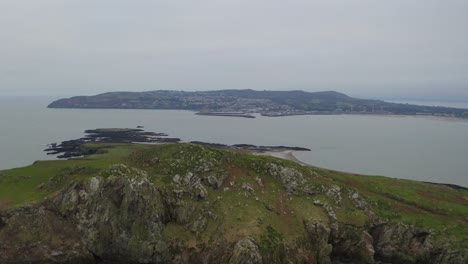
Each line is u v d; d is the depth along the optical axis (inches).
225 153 3314.5
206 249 2539.4
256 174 3213.6
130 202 2625.5
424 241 2790.4
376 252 2866.6
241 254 2397.9
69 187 2746.1
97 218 2628.0
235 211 2780.5
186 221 2694.4
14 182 3068.4
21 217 2608.3
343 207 3034.0
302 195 3090.6
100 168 3063.5
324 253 2677.2
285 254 2541.8
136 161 3265.3
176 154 3218.5
